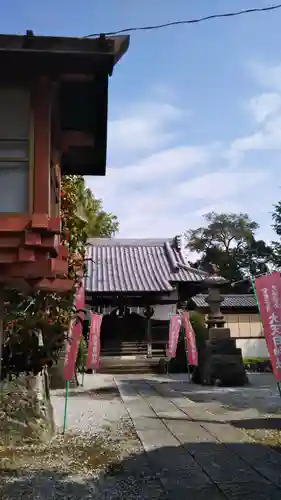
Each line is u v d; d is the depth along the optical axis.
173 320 21.59
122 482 6.16
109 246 30.64
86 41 4.73
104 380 20.20
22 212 4.93
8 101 5.12
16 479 6.25
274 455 7.45
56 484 6.06
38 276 4.99
